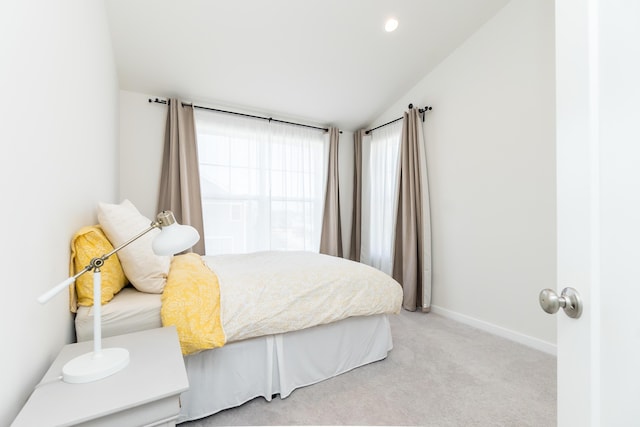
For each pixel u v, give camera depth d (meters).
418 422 1.39
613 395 0.48
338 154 4.12
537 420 1.41
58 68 0.98
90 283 1.13
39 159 0.82
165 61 2.62
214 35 2.42
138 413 0.70
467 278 2.72
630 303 0.46
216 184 3.29
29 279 0.75
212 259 2.32
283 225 3.68
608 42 0.50
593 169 0.52
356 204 4.18
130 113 2.91
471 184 2.69
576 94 0.55
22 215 0.71
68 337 1.09
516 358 2.02
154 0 2.08
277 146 3.68
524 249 2.28
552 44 2.12
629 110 0.46
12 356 0.66
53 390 0.71
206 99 3.20
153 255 1.34
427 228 3.05
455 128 2.84
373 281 1.91
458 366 1.91
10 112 0.65
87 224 1.40
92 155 1.52
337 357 1.81
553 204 2.12
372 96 3.45
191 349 1.22
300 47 2.64
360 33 2.55
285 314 1.53
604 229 0.50
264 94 3.23
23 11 0.72
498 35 2.46
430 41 2.71
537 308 2.19
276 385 1.59
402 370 1.87
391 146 3.60
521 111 2.30
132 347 0.95
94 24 1.60
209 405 1.42
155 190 3.01
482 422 1.39
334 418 1.41
